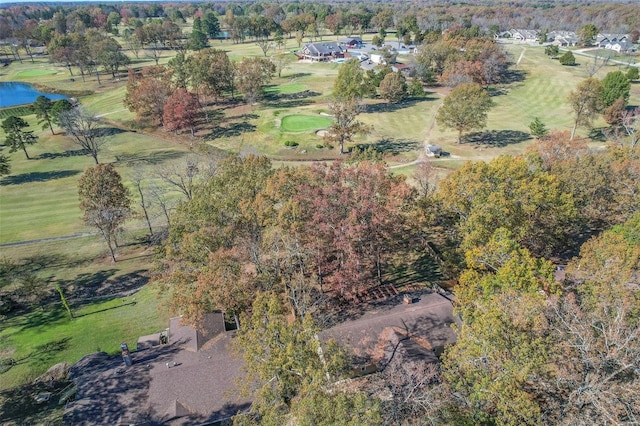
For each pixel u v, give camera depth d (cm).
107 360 3962
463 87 9244
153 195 6775
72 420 3322
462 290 3544
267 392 2638
